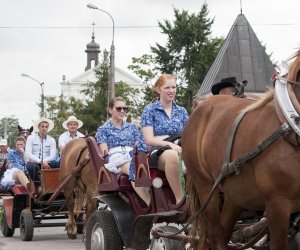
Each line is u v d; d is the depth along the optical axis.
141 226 7.23
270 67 40.19
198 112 6.26
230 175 5.51
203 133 6.11
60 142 13.41
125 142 8.91
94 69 52.91
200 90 40.66
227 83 7.49
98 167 8.21
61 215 12.86
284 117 5.02
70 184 10.90
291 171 4.91
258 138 5.22
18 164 12.70
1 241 11.44
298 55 5.24
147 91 49.09
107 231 7.39
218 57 41.06
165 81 7.33
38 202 11.55
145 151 7.27
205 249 6.16
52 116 60.66
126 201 7.62
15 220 11.94
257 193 5.30
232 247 6.04
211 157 5.88
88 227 7.78
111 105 9.02
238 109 5.79
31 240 11.44
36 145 12.36
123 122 9.04
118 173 7.76
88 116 51.50
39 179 12.00
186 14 55.44
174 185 6.89
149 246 7.38
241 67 39.84
